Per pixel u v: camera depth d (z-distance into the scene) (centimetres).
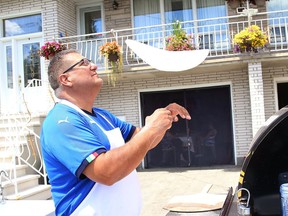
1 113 873
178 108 195
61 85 181
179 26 857
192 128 979
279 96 943
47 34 979
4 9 1023
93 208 162
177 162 980
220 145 962
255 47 802
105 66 885
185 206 207
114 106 1010
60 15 990
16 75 1029
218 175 811
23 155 712
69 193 163
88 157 149
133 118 998
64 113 165
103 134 174
